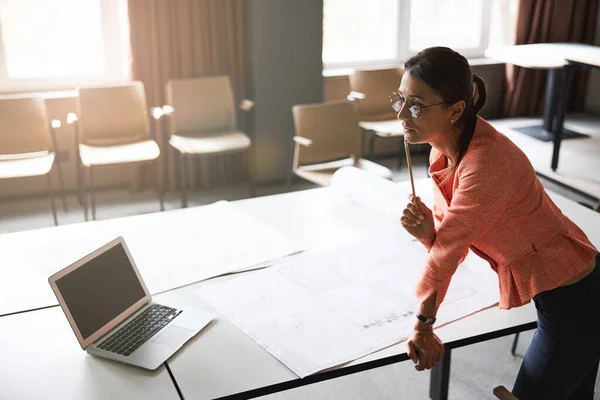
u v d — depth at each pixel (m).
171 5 4.30
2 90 4.38
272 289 1.80
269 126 4.58
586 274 1.54
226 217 2.27
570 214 2.32
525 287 1.53
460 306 1.70
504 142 1.42
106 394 1.40
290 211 2.34
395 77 4.79
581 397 1.79
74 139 4.43
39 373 1.47
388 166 5.07
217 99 4.27
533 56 4.81
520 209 1.47
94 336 1.57
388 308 1.70
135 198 4.45
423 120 1.39
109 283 1.65
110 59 4.58
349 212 2.34
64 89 4.51
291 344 1.55
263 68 4.43
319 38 4.50
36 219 4.07
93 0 4.46
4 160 3.82
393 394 2.48
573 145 5.27
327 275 1.87
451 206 1.44
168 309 1.70
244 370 1.47
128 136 4.15
